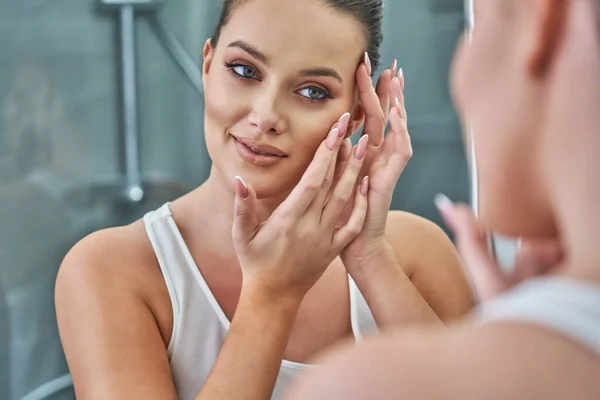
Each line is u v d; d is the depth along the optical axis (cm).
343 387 23
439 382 22
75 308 76
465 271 88
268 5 69
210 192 79
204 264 79
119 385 72
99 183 204
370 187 76
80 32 202
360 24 73
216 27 74
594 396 21
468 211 39
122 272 77
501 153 25
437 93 229
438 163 230
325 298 81
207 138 74
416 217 90
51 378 188
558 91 24
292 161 72
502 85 25
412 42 229
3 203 189
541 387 21
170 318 77
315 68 70
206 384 67
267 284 70
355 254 76
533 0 24
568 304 22
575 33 23
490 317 24
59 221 196
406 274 85
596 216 23
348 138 78
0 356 184
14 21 194
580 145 23
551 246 38
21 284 188
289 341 79
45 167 197
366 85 75
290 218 70
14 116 194
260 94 70
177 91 217
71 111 201
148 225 80
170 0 213
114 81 207
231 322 72
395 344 23
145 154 213
